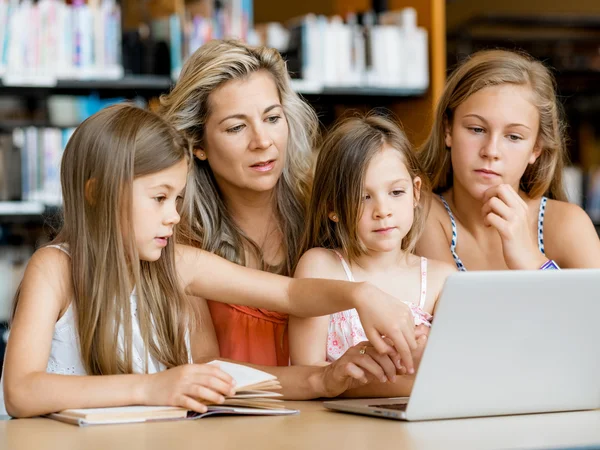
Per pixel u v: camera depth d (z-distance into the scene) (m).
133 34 3.65
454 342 1.23
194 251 1.71
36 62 3.49
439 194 2.07
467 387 1.27
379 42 3.89
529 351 1.29
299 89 3.78
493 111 1.84
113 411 1.27
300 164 1.95
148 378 1.35
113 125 1.51
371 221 1.71
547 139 1.97
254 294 1.66
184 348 1.67
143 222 1.51
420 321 1.75
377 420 1.28
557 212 2.02
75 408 1.32
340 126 1.80
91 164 1.51
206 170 1.89
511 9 6.41
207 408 1.31
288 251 1.92
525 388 1.31
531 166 2.02
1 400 1.66
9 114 3.87
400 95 3.99
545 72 1.94
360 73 3.87
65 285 1.53
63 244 1.56
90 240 1.52
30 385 1.35
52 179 3.63
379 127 1.77
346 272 1.77
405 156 1.75
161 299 1.66
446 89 1.97
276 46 3.91
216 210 1.89
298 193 1.95
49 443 1.11
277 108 1.81
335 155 1.75
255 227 1.93
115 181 1.49
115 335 1.52
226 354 1.88
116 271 1.51
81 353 1.54
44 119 3.88
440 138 2.01
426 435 1.15
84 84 3.55
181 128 1.81
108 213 1.50
